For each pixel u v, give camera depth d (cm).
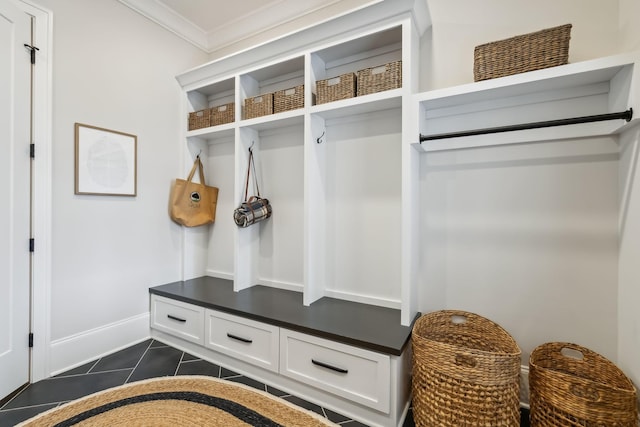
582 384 120
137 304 247
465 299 187
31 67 185
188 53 289
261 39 274
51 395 174
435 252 195
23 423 150
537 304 169
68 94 204
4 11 170
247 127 254
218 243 299
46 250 192
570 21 162
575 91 155
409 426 152
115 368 205
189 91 283
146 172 254
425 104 181
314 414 162
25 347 182
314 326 173
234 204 271
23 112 181
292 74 249
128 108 240
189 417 155
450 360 133
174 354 227
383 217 213
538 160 168
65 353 202
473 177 184
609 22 155
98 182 220
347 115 221
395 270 209
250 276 262
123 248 238
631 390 120
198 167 293
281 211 260
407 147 175
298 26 254
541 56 146
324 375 167
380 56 210
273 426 151
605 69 133
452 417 132
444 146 188
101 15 222
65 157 202
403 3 171
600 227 155
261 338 192
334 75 229
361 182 221
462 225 187
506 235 176
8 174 173
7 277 173
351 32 195
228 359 209
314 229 219
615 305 152
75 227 208
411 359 175
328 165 232
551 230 165
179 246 284
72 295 206
